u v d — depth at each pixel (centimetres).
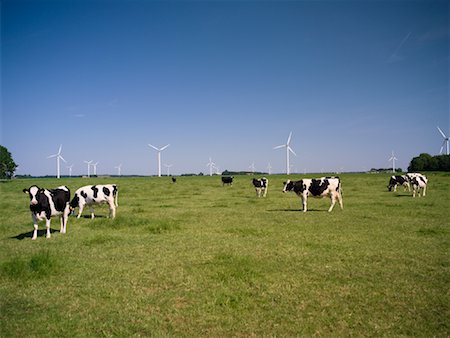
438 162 10519
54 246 1223
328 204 2494
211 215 1939
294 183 2152
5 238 1382
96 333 609
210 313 674
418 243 1199
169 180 7738
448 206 2211
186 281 841
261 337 589
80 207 1902
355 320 641
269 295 750
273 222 1677
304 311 679
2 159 10294
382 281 830
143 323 639
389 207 2194
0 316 670
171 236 1355
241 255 1039
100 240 1269
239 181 6988
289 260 998
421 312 670
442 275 867
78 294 775
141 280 854
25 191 1355
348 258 1015
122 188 4669
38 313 684
